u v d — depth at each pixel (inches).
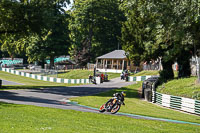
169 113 974.4
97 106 1000.2
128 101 1252.5
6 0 1517.0
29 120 559.8
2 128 446.9
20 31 1686.8
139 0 1230.3
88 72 2940.5
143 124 630.5
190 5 1013.2
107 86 2007.9
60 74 3078.2
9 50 2052.2
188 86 1242.6
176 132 550.3
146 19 1601.9
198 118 898.7
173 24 1115.9
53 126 502.9
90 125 555.5
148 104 1210.6
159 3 1129.4
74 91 1637.6
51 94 1409.9
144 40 1637.6
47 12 1648.6
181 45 1346.0
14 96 1203.9
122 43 1796.3
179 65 1574.8
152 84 1391.5
